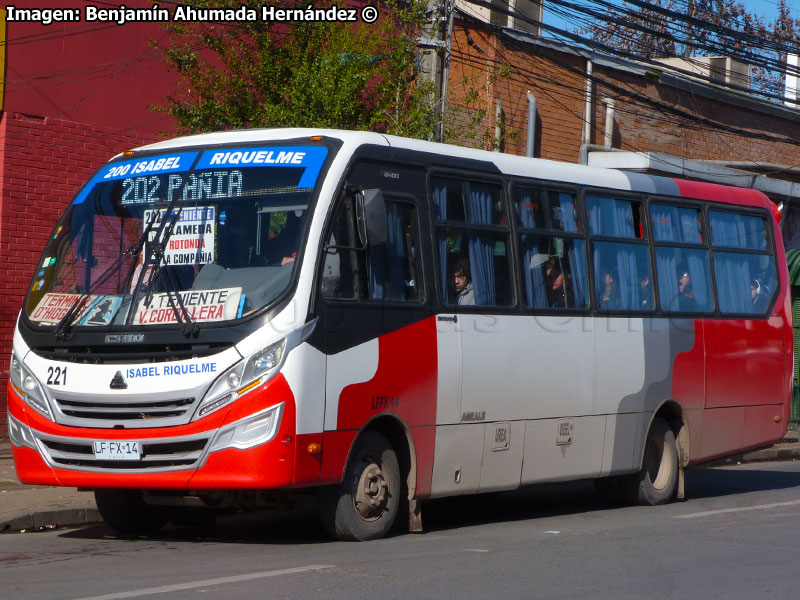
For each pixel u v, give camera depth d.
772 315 13.63
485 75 21.20
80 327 8.51
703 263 12.73
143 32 16.31
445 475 9.44
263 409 7.98
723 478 15.61
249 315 8.11
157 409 8.09
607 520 10.67
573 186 11.14
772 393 13.53
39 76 15.30
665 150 25.11
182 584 6.76
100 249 8.90
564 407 10.65
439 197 9.64
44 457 8.50
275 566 7.51
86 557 8.02
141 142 16.38
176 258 8.60
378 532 8.97
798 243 26.53
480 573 7.41
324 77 15.10
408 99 16.20
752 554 8.48
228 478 7.96
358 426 8.59
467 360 9.59
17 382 8.72
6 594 6.45
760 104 27.06
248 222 8.59
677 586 7.16
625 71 23.92
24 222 15.19
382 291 8.91
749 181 24.38
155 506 9.70
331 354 8.39
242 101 15.76
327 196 8.57
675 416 12.30
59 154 15.50
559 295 10.73
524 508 12.01
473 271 9.84
